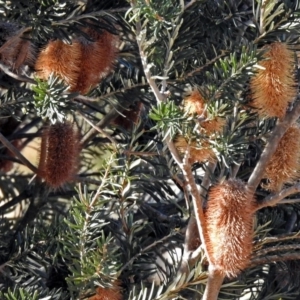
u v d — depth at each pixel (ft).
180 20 7.53
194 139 7.30
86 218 7.59
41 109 7.42
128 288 8.00
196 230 7.82
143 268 8.20
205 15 7.87
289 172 7.48
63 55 7.59
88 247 7.67
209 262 7.45
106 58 7.84
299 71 7.67
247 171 8.09
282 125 7.45
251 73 7.27
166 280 7.89
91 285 7.54
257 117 7.70
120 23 7.86
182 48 7.57
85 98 7.77
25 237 8.02
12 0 7.59
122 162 7.75
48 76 7.61
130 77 8.11
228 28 7.88
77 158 8.13
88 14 7.70
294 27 7.41
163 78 7.29
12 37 7.69
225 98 7.32
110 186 7.91
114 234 8.11
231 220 7.34
